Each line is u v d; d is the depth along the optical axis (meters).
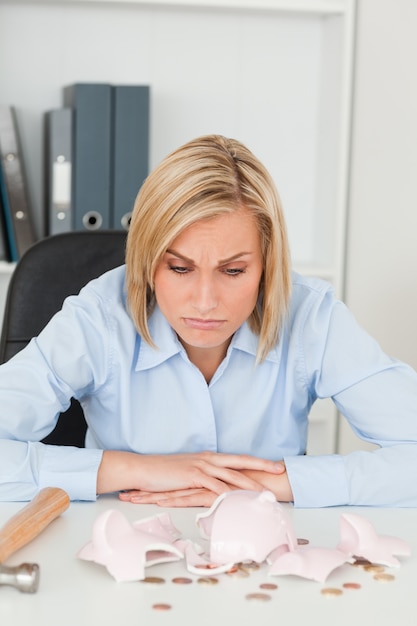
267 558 1.03
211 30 2.95
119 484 1.36
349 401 1.53
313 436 2.92
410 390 1.51
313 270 2.86
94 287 1.55
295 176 3.04
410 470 1.39
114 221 2.67
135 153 2.66
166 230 1.29
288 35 2.99
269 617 0.89
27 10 2.85
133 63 2.92
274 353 1.53
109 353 1.51
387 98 2.90
